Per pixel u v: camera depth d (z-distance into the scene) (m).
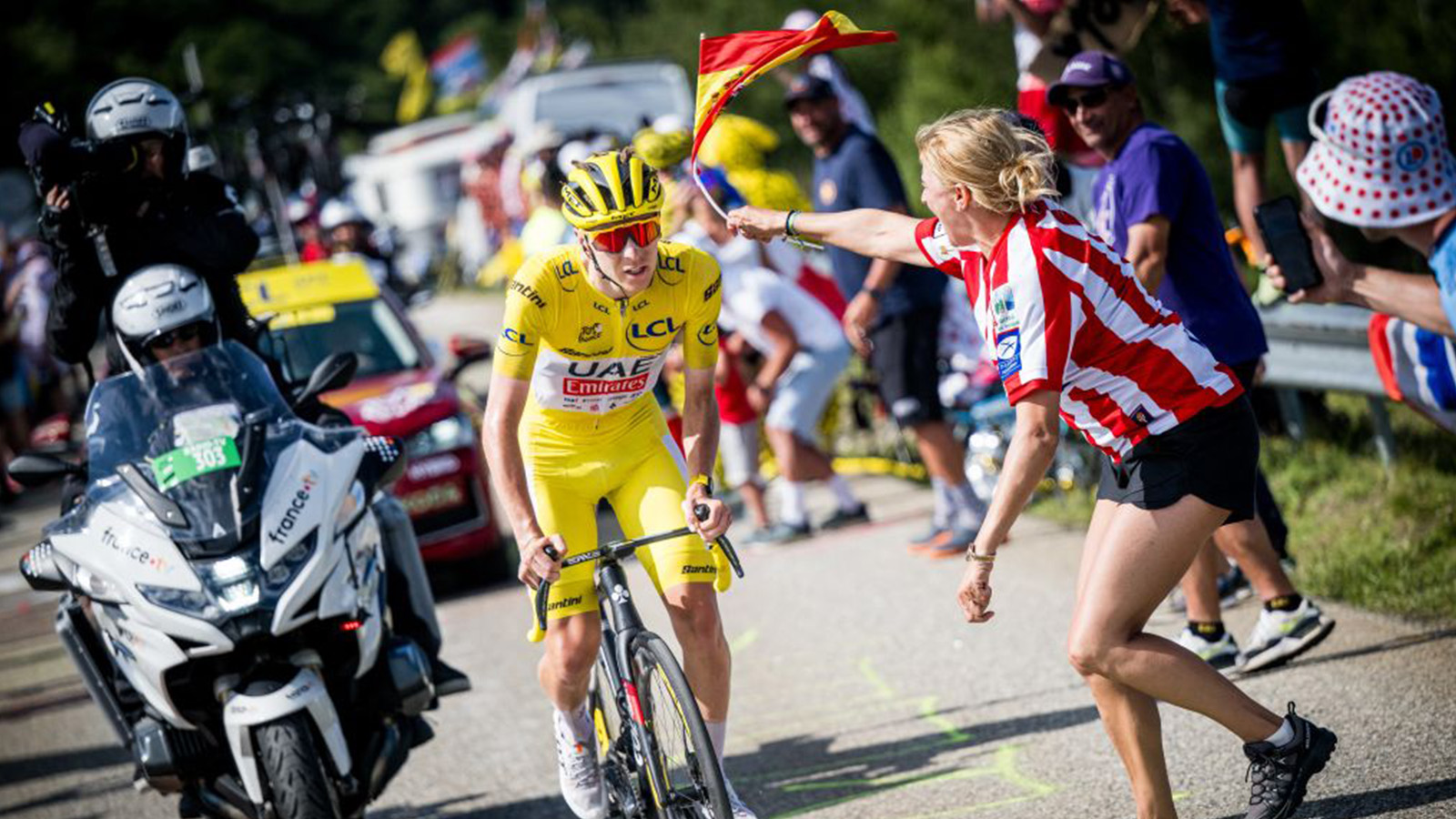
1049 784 18.23
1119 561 14.56
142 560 17.47
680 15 124.25
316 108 70.19
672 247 16.89
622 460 17.89
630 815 16.97
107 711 19.45
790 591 29.97
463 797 21.72
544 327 16.56
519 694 26.39
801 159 97.75
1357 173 17.22
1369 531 25.30
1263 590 20.48
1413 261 37.66
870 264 31.34
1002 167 14.02
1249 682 20.41
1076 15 26.92
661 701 15.91
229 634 17.08
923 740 20.66
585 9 195.38
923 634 25.52
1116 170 20.41
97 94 20.97
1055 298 13.95
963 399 34.69
